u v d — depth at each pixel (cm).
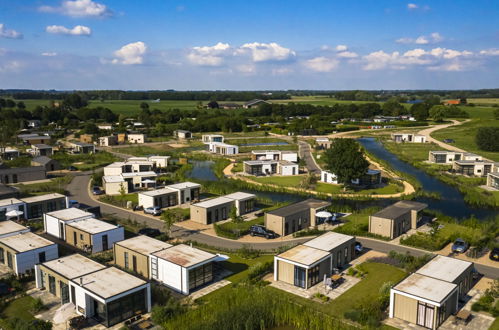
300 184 9875
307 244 5034
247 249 5488
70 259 4625
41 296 4341
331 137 19350
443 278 4119
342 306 4069
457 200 8725
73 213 6444
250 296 4116
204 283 4578
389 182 10231
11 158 13612
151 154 15062
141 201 7844
